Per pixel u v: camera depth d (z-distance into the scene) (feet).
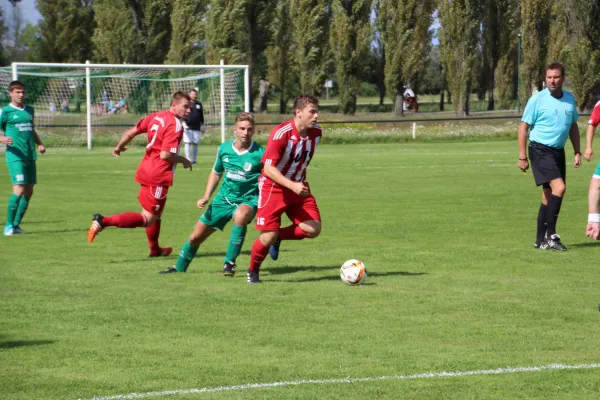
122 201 66.13
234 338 24.91
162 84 164.76
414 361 22.33
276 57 255.70
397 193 70.18
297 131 31.83
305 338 24.85
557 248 41.73
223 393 19.69
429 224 51.70
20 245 44.68
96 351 23.53
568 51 211.41
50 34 284.82
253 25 238.68
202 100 159.94
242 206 34.96
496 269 36.58
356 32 217.77
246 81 132.26
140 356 23.00
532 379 20.68
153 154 38.99
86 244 45.14
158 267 37.96
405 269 36.76
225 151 35.29
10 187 78.13
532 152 42.47
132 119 163.53
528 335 24.98
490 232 48.21
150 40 236.63
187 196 69.92
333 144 154.20
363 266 33.32
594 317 27.32
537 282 33.47
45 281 34.40
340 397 19.38
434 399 19.22
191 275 35.91
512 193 69.21
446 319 27.17
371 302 29.91
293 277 35.24
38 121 152.66
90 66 126.31
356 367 21.81
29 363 22.34
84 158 115.44
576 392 19.72
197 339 24.82
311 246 43.73
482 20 238.89
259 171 35.29
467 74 214.28
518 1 221.05
